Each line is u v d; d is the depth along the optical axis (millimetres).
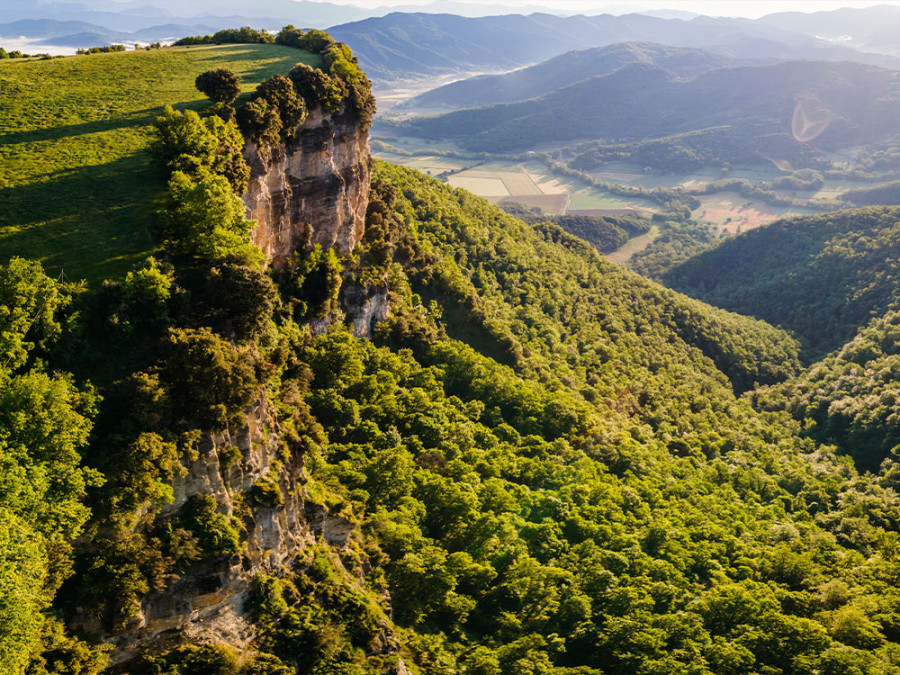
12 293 54969
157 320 61062
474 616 84750
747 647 90125
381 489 87750
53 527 46094
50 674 44219
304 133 113062
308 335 109125
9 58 134000
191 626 54906
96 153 90312
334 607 65000
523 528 97875
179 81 123375
